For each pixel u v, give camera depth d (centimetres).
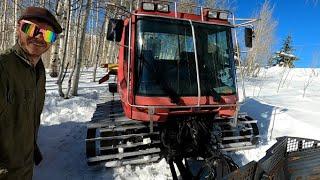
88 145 493
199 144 486
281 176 374
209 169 393
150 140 512
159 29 501
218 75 525
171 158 477
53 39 241
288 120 777
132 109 481
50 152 557
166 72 495
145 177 478
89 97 1027
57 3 1034
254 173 304
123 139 516
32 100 256
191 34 515
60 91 959
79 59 1031
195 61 501
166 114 485
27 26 233
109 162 498
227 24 538
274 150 352
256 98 1122
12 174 249
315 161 382
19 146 251
